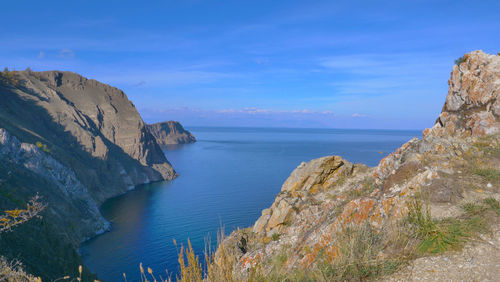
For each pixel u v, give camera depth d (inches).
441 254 233.9
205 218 3363.7
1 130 3120.1
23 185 2566.4
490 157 465.1
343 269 234.1
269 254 502.9
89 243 2736.2
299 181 769.6
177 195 4778.5
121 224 3363.7
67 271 1657.2
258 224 723.4
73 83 7667.3
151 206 4156.0
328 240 320.8
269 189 4837.6
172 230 3019.2
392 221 295.7
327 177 762.8
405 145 567.8
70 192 3452.3
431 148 516.1
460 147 506.9
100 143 6058.1
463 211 299.1
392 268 227.0
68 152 5300.2
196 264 183.2
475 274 202.7
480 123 637.3
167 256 2346.2
